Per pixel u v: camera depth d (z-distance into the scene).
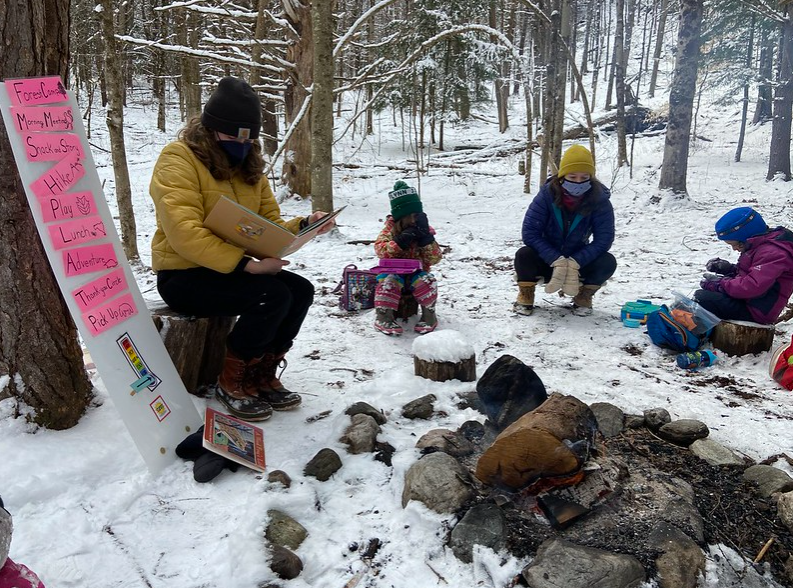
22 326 2.51
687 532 2.13
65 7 2.55
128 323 2.59
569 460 2.27
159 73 20.72
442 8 11.84
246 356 2.98
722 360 4.04
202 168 2.78
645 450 2.75
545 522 2.22
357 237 8.49
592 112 25.83
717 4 16.80
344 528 2.21
